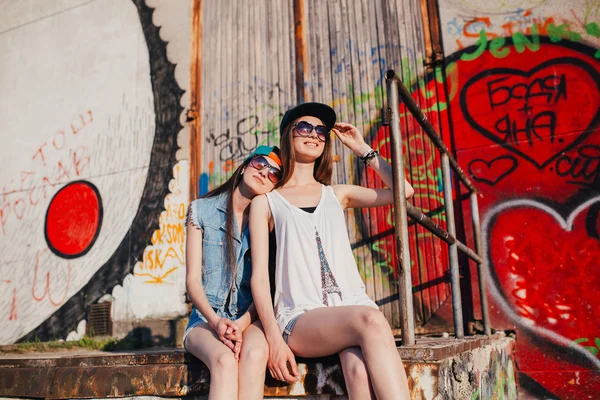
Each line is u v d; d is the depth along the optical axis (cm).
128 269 471
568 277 311
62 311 492
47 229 523
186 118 479
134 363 203
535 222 326
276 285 184
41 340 494
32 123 562
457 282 249
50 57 570
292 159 203
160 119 493
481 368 218
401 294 181
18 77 584
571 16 343
